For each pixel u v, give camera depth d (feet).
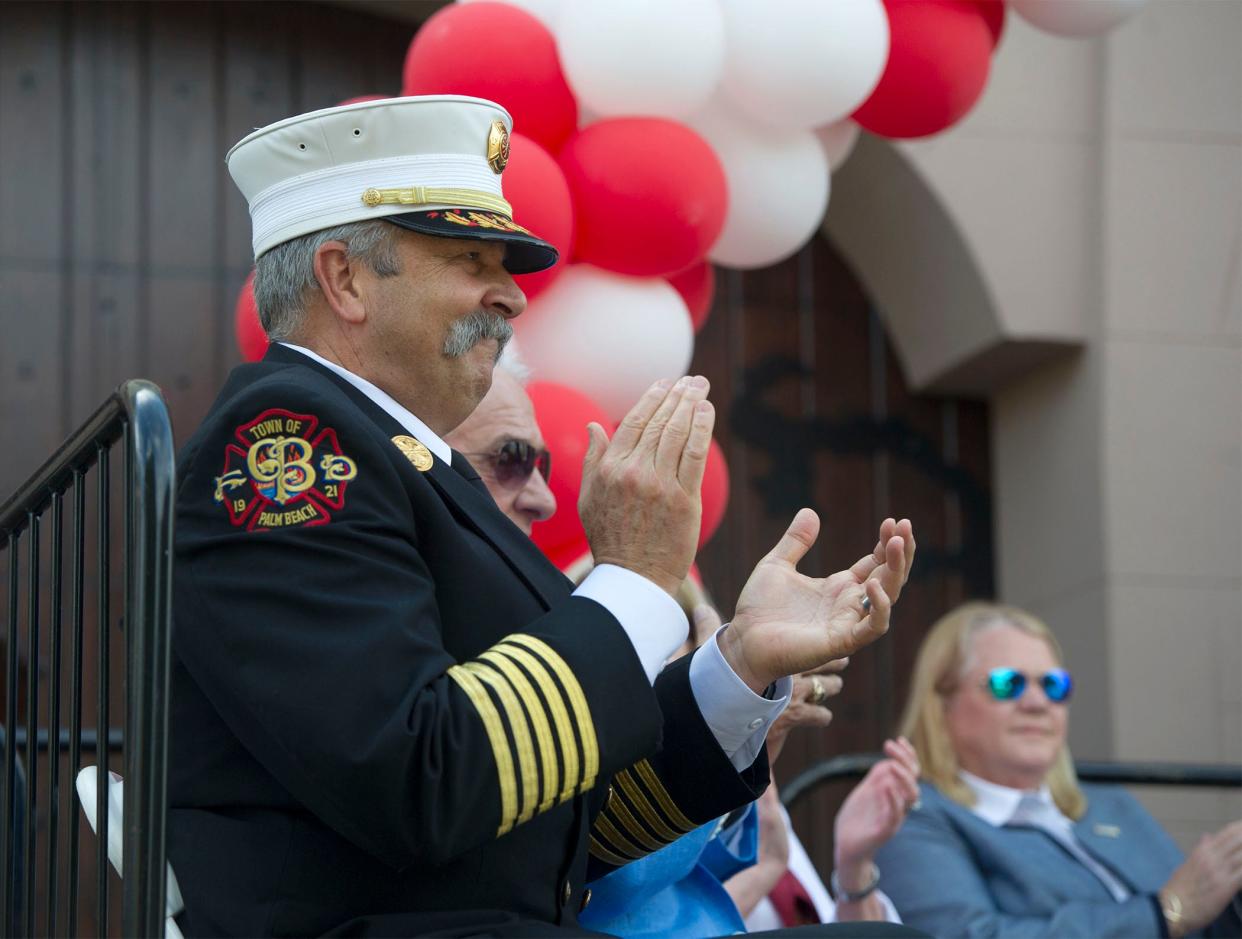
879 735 50.01
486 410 25.14
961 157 46.24
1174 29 46.93
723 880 24.21
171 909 15.89
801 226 32.78
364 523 15.21
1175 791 45.09
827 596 17.69
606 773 15.31
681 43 29.04
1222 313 46.50
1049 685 31.09
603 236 29.73
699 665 18.06
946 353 48.91
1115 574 45.37
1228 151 46.80
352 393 17.11
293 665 14.48
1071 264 46.70
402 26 48.44
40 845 35.06
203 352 45.65
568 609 15.76
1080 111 47.11
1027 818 30.81
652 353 30.45
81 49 45.96
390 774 14.06
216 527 15.40
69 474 18.15
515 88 29.22
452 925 15.16
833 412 50.75
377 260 17.33
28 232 44.98
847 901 27.37
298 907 15.08
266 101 47.09
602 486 16.37
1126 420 45.96
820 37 30.17
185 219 46.06
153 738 14.40
